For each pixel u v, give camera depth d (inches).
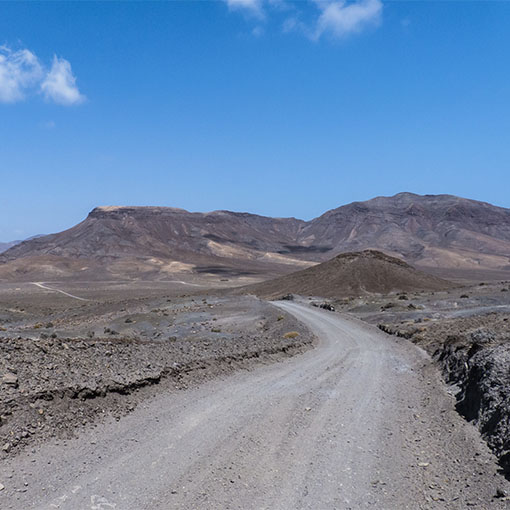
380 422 458.6
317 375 695.1
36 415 364.8
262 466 333.7
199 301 2837.1
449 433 420.2
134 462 325.4
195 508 269.3
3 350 480.1
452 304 2161.7
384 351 1007.6
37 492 275.6
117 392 454.6
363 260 4643.2
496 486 301.0
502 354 497.0
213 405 480.7
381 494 299.3
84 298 5708.7
